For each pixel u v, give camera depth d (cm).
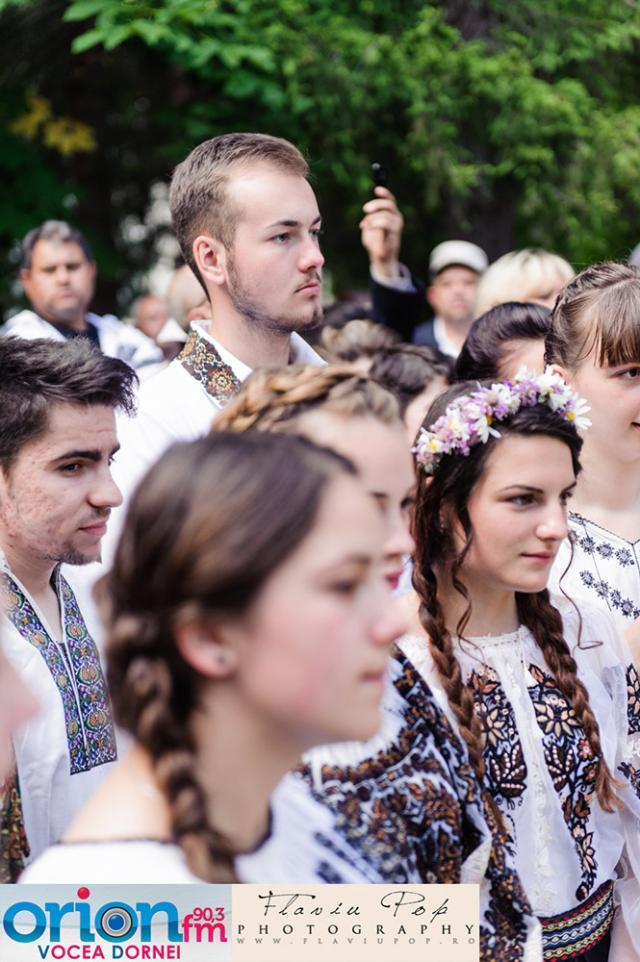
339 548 115
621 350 256
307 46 713
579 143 770
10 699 119
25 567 218
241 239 284
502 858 178
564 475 214
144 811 120
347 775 155
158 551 115
